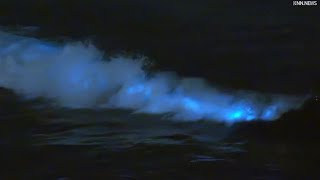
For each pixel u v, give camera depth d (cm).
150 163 560
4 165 540
